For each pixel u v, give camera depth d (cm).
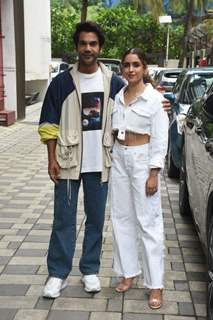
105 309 401
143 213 398
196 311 400
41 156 1045
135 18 5069
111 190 412
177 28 5003
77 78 398
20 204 688
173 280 455
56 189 412
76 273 462
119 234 415
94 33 388
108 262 489
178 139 780
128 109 392
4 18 1549
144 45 5150
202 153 449
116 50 5162
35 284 443
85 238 428
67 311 398
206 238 407
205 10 3284
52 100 400
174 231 588
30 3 2344
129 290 429
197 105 598
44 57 2514
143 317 390
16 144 1202
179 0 3478
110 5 5269
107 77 404
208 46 3089
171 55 5159
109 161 409
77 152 404
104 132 404
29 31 2362
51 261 423
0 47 1569
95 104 399
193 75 959
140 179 394
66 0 5144
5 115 1508
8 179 837
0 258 500
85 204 421
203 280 456
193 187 505
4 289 434
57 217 415
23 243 540
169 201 716
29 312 397
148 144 394
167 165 909
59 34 5084
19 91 1662
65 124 401
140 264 448
